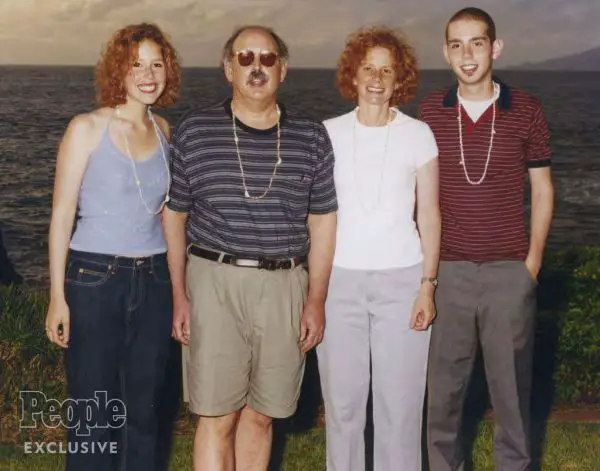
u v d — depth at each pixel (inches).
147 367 156.1
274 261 153.8
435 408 171.5
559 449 209.6
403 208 159.9
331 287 161.6
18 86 1646.2
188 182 154.5
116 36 152.0
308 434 220.7
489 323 167.5
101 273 150.0
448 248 166.7
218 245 153.1
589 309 260.5
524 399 171.2
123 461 159.6
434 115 167.6
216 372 154.4
